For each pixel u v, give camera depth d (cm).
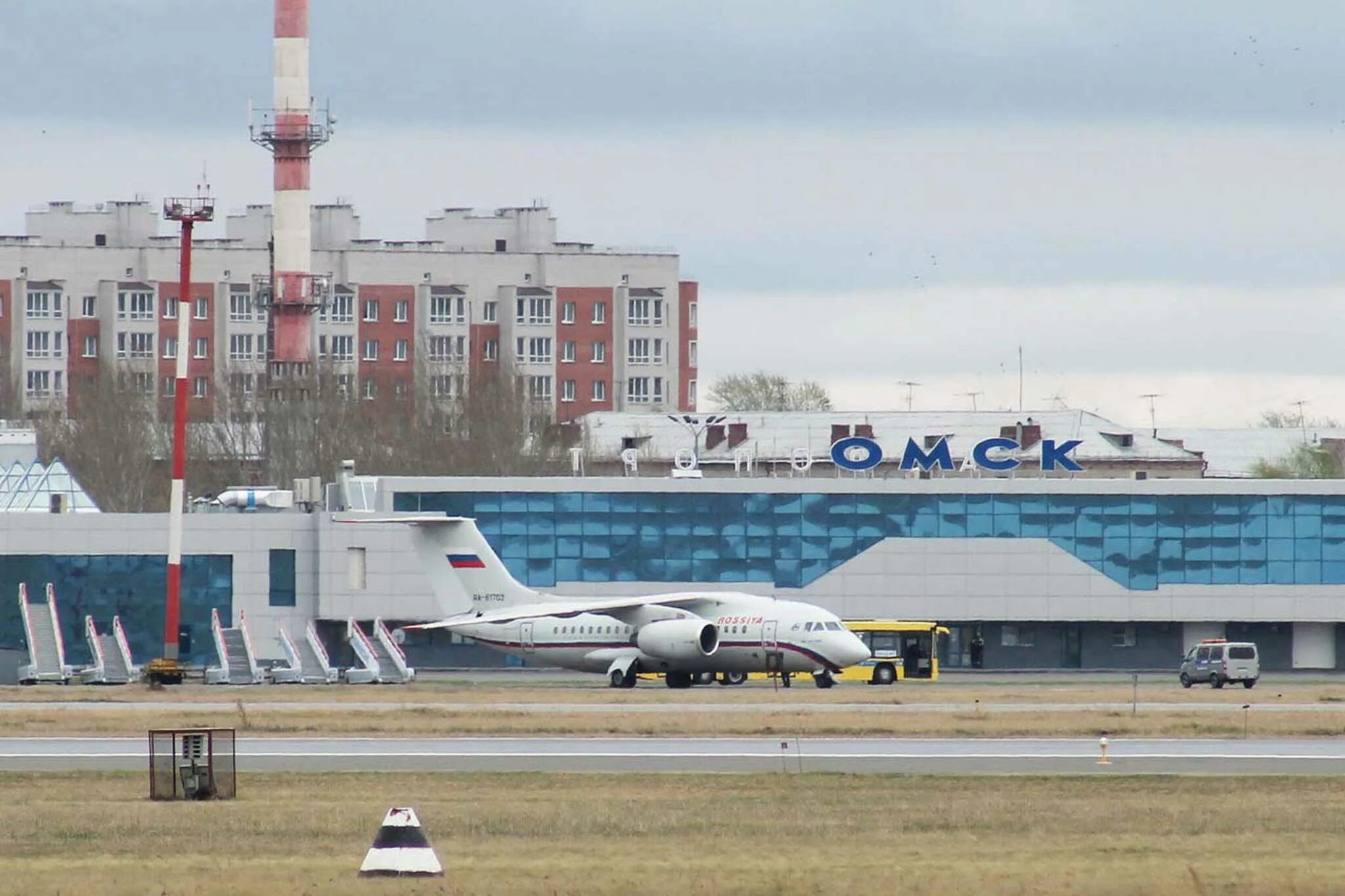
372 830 17050
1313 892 13862
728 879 14125
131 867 14650
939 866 14688
